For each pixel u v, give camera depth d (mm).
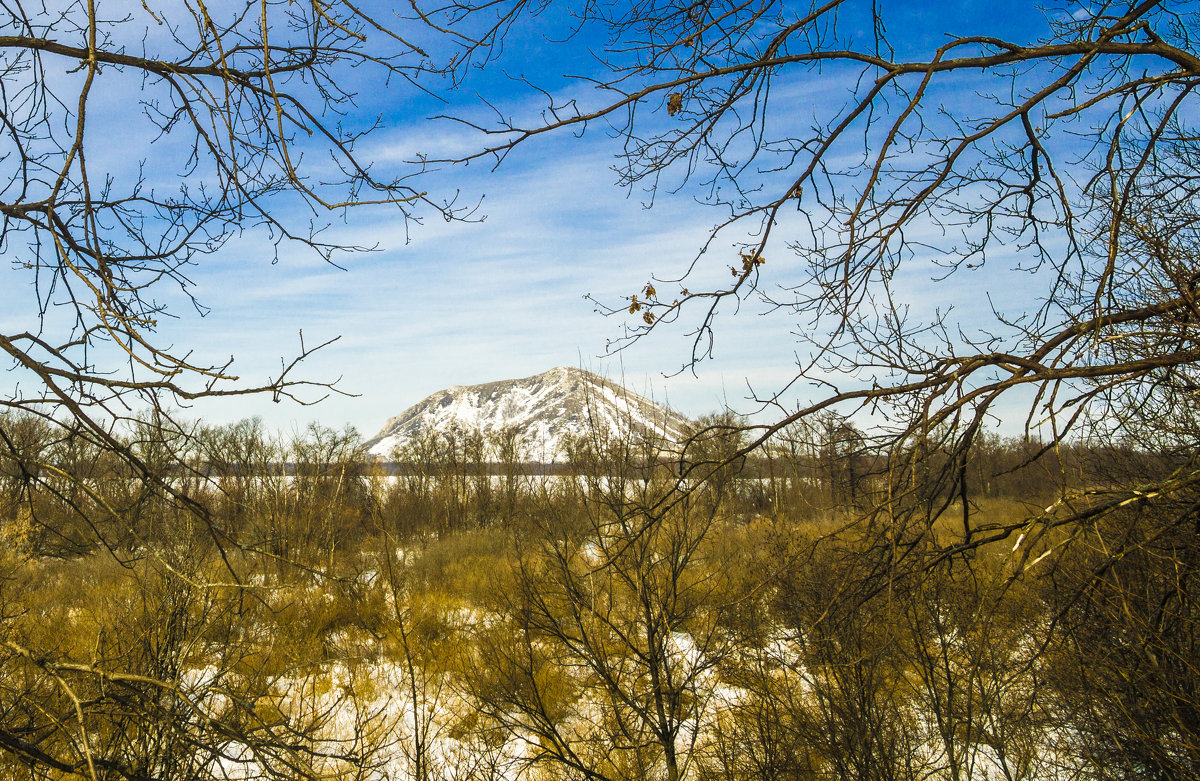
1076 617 4531
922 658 5695
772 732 6453
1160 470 4855
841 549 3783
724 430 3379
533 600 6938
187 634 5227
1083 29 2807
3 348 2234
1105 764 5723
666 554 6523
